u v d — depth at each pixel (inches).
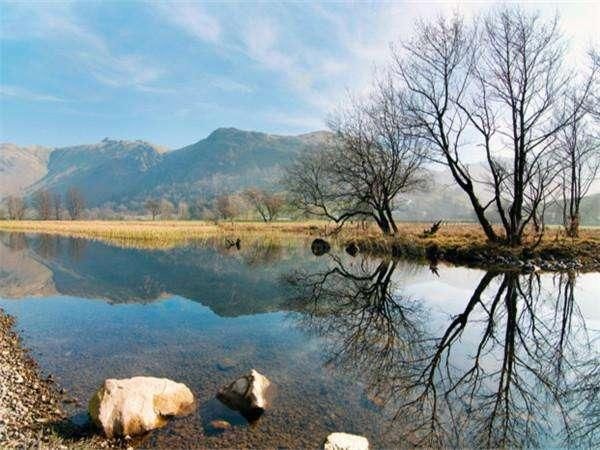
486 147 1049.5
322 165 1636.3
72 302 688.4
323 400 318.3
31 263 1179.9
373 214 1537.9
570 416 303.3
